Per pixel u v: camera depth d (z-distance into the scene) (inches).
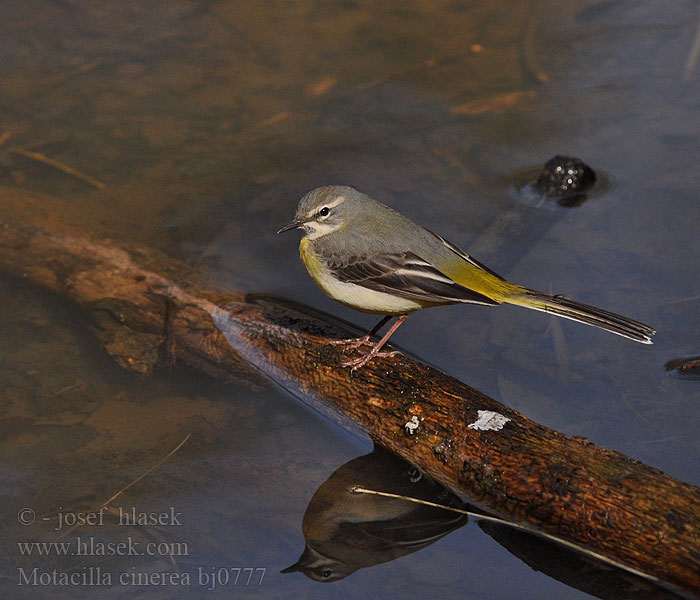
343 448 430.3
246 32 810.8
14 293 544.7
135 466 419.5
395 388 424.2
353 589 353.4
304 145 675.4
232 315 493.7
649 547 336.5
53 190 621.9
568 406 443.2
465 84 735.7
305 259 474.9
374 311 465.1
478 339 500.7
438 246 455.8
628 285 522.0
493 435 383.6
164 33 810.2
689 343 476.7
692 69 722.2
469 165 645.9
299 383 455.5
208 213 605.6
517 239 570.9
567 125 677.3
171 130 692.1
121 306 515.8
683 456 406.6
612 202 597.9
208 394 470.6
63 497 399.5
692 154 631.8
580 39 779.4
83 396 465.7
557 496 355.6
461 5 844.6
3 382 473.4
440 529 386.3
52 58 771.4
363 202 472.1
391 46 788.6
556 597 348.8
